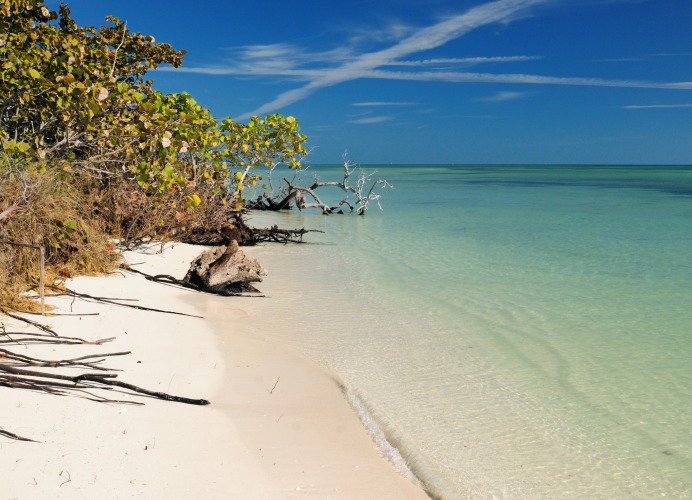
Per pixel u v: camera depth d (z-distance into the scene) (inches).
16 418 191.0
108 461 177.6
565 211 1210.6
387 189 2140.7
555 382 285.6
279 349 322.7
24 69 423.2
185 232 644.7
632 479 202.4
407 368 301.0
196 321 360.8
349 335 353.1
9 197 347.9
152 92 643.5
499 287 487.5
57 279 376.5
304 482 189.0
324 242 743.1
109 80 478.0
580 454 218.8
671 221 1003.9
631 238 788.0
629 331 368.8
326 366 300.5
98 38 593.0
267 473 191.2
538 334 361.1
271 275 530.0
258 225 932.6
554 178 3654.0
